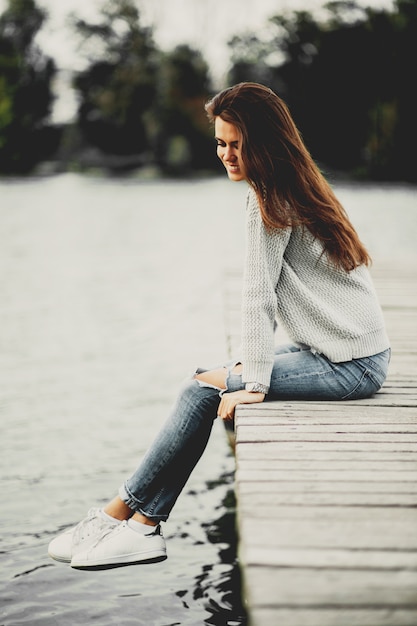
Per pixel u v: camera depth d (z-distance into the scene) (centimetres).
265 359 333
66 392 718
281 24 5384
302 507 255
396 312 693
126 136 5831
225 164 337
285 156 324
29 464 540
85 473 525
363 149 5206
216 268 1582
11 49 5762
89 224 2484
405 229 2145
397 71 5044
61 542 324
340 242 331
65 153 5931
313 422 332
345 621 191
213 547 431
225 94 327
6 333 975
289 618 192
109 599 374
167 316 1093
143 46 5797
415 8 5034
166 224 2498
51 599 373
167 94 5662
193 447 331
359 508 254
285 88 5441
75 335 967
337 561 219
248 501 258
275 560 220
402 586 206
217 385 336
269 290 331
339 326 337
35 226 2419
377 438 318
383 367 355
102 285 1366
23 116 5741
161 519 322
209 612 364
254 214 329
